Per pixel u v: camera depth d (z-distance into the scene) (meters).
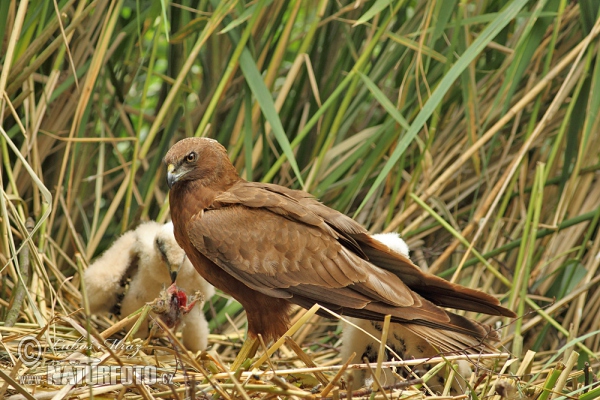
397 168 11.76
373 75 11.72
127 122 11.62
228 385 6.81
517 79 10.62
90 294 9.79
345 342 8.98
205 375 6.79
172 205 8.95
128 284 10.07
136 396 7.28
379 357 6.94
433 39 10.51
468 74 10.66
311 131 11.97
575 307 10.76
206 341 9.67
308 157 12.02
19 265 9.49
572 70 10.45
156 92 14.47
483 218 11.09
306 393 6.85
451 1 10.33
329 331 10.91
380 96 10.41
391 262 8.54
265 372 7.39
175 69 11.81
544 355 10.52
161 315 8.60
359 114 12.70
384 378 8.48
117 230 11.34
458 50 11.64
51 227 10.99
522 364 8.62
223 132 11.52
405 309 8.05
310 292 8.28
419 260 11.52
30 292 9.43
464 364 8.58
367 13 9.95
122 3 10.67
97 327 10.23
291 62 13.03
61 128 10.96
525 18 11.75
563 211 10.92
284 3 11.33
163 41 13.95
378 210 11.88
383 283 8.20
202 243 8.45
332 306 8.27
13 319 9.00
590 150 11.55
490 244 11.20
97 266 9.83
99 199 10.87
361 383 8.72
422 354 8.65
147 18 10.79
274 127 10.09
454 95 11.78
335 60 12.09
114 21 10.28
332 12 11.96
